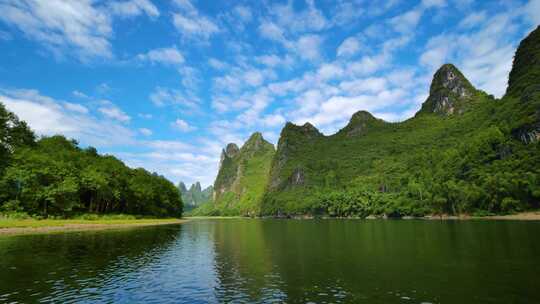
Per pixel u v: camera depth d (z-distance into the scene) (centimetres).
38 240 4825
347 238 5509
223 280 2483
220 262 3278
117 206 12350
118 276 2620
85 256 3547
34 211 8462
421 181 17388
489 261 2952
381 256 3450
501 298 1880
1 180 7975
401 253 3606
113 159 14038
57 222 7906
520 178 11831
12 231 6109
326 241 5131
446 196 14050
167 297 2052
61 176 9294
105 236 5625
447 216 13962
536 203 11338
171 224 10925
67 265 3041
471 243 4197
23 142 8962
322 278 2498
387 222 11281
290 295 2048
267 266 3039
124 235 5894
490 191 12375
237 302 1930
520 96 16462
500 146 14262
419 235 5556
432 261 3062
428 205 15062
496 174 12744
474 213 12662
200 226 10488
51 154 10288
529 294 1936
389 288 2156
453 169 16038
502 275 2411
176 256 3659
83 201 10950
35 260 3256
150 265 3100
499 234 5144
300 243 4928
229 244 4866
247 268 2955
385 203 17575
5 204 8012
